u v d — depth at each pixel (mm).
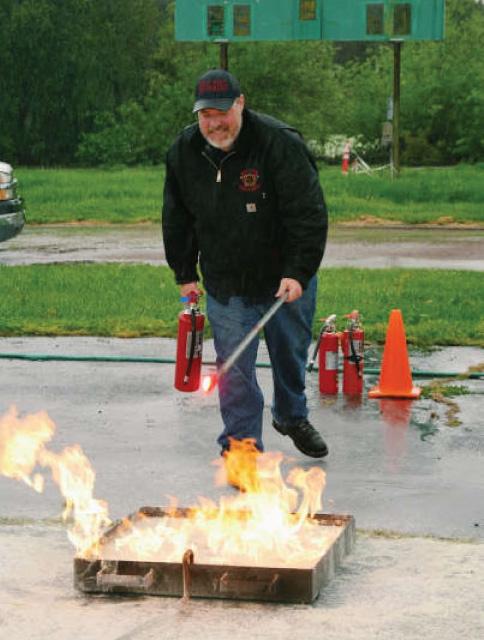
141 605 4047
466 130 51906
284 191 5590
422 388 8258
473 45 58031
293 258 5637
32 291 13383
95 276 14820
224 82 5445
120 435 6941
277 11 31453
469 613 3947
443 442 6773
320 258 5672
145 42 68688
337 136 54969
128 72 67062
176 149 5746
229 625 3844
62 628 3834
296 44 51906
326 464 6266
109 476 6016
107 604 4062
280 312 5863
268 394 8133
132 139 54594
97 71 64688
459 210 26594
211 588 4086
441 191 29703
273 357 6066
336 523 4730
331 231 22891
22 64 64125
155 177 37500
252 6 31359
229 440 5789
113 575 4133
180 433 6988
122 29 67188
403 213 25797
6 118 64688
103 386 8383
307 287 5660
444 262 17234
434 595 4125
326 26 31781
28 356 9461
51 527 5070
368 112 53406
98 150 55281
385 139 34562
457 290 13586
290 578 4031
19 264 16828
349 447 6641
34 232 22812
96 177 37344
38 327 10812
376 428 7113
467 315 11648
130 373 8859
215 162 5633
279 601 4051
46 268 15820
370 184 31281
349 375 8070
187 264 6031
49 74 64312
